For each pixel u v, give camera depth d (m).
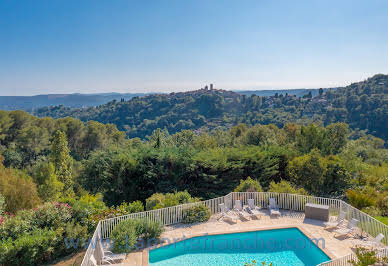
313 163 23.03
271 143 36.47
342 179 23.91
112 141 59.00
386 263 8.93
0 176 16.31
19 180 16.61
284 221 14.90
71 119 56.41
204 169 25.36
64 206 12.97
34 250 10.38
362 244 11.36
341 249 11.59
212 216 15.70
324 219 14.84
